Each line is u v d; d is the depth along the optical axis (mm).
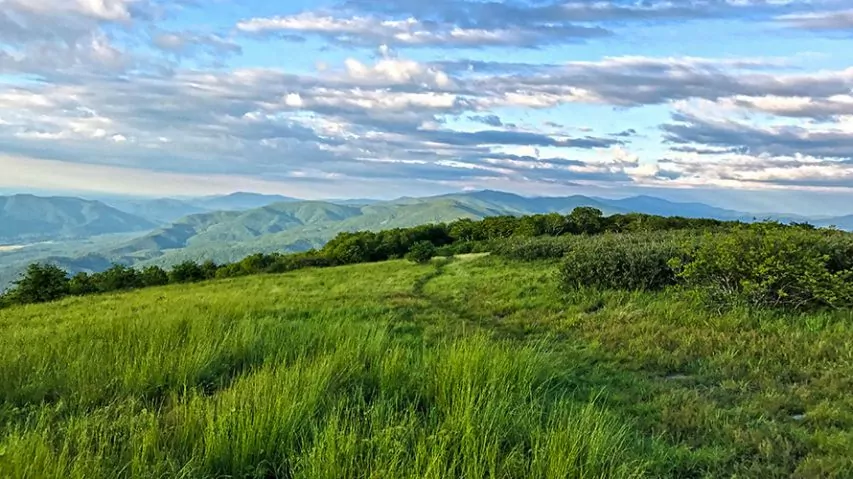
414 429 5105
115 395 6207
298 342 8641
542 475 4387
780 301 10969
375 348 7961
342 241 42844
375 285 22609
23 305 27484
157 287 33125
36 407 5820
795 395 6508
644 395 6828
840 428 5555
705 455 4980
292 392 5668
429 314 13695
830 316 10094
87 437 4711
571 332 10758
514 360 7180
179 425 5129
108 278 35281
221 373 7383
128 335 8664
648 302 12719
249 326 9445
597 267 14945
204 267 40281
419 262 32062
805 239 12086
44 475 3836
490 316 13242
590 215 39219
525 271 21344
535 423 5418
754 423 5719
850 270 10906
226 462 4582
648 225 36062
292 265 39656
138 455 4395
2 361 7199
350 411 5559
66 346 8336
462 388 5781
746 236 12148
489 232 41562
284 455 4664
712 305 11445
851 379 6793
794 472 4656
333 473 4160
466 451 4539
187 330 9336
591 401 5953
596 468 4488
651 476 4633
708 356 8305
